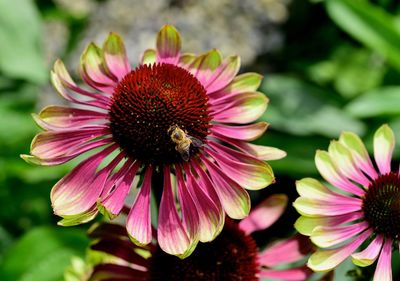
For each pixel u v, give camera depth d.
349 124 0.56
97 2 0.64
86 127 0.33
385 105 0.53
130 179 0.33
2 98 0.57
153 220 0.39
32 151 0.32
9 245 0.51
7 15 0.57
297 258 0.37
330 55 0.64
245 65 0.61
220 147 0.34
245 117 0.35
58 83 0.33
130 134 0.33
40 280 0.45
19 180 0.51
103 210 0.31
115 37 0.35
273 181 0.32
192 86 0.34
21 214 0.52
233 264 0.36
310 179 0.34
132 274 0.36
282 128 0.55
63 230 0.46
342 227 0.33
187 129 0.34
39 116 0.33
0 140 0.52
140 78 0.34
